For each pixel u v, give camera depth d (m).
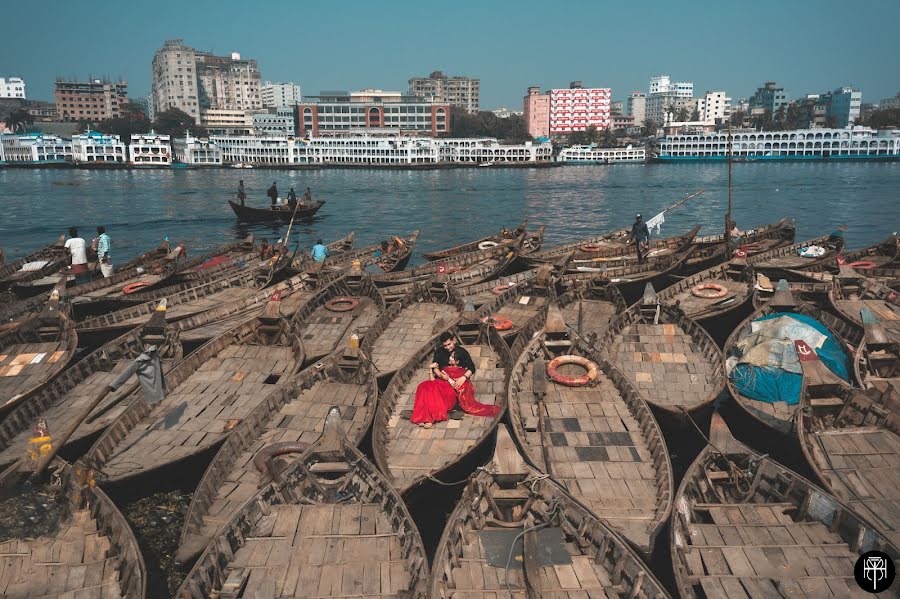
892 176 122.19
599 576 10.23
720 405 17.80
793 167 160.62
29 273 31.45
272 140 179.88
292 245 50.91
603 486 12.75
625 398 15.92
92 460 13.12
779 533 11.31
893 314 22.61
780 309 21.09
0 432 14.27
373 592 9.92
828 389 15.00
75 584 10.14
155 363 15.26
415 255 47.16
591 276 26.36
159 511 13.89
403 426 15.09
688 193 93.44
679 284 25.41
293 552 10.73
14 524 11.19
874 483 12.73
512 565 10.36
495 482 11.82
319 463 12.98
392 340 21.09
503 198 89.50
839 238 35.44
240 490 12.69
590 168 177.12
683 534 11.26
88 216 67.50
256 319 20.25
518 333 20.64
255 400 16.66
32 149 172.00
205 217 67.50
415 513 13.29
